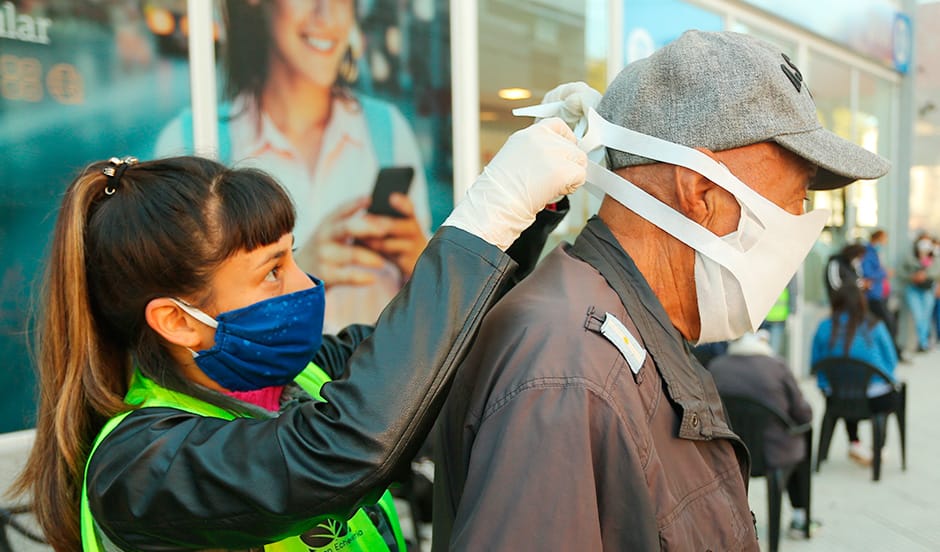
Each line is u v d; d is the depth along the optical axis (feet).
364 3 12.07
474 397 3.04
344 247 12.10
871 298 25.27
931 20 34.58
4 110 8.29
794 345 24.41
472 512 2.69
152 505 2.70
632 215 3.42
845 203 28.50
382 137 12.55
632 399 2.89
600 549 2.69
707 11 20.30
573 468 2.66
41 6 8.49
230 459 2.68
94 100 9.01
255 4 10.59
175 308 3.14
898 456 16.88
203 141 10.02
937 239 34.73
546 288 3.19
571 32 16.21
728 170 3.20
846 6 26.91
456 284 2.85
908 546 12.10
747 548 3.31
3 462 7.94
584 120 3.69
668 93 3.22
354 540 3.55
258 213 3.17
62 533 3.28
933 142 35.37
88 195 3.15
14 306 8.44
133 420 2.97
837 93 28.09
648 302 3.29
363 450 2.59
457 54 13.64
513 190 2.97
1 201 8.31
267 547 3.23
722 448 3.38
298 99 11.26
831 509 13.62
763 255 3.28
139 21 9.34
